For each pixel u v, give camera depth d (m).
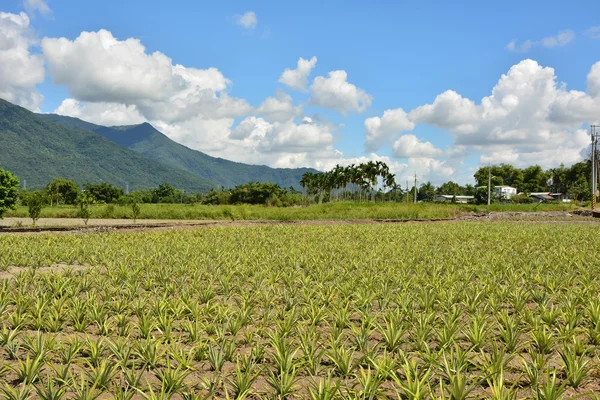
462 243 21.78
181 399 5.51
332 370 6.11
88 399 5.04
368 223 40.94
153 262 15.10
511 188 160.12
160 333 7.79
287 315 8.48
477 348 7.07
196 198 163.50
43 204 34.88
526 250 18.70
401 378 6.00
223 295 10.79
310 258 16.23
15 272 13.93
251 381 5.59
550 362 6.65
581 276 12.59
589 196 114.12
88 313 8.49
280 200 122.88
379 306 9.67
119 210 51.56
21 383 5.82
